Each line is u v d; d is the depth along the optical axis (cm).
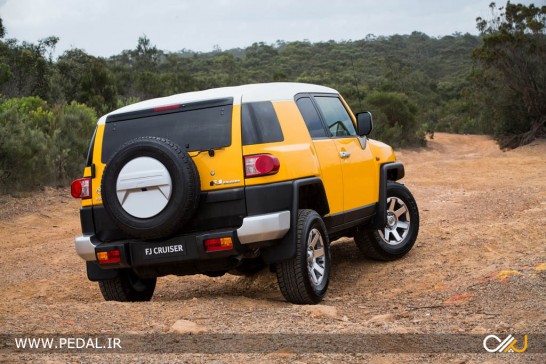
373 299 648
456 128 5425
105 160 629
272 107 626
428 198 1434
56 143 1792
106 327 520
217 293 745
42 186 1658
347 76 11775
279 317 555
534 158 2350
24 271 926
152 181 578
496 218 1058
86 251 623
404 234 842
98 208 630
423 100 8125
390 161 834
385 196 797
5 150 1569
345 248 934
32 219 1369
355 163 742
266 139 604
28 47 3419
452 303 582
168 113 622
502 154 2619
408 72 10125
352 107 3684
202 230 601
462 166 2222
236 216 593
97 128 643
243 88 639
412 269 771
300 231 609
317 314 560
